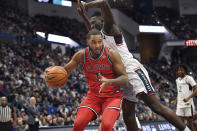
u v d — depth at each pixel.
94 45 2.87
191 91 5.48
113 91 3.03
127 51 3.84
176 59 27.83
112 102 2.98
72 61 3.14
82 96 13.89
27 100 10.39
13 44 18.06
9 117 7.32
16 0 23.05
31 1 23.44
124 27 26.80
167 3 31.70
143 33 27.61
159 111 3.76
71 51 19.23
